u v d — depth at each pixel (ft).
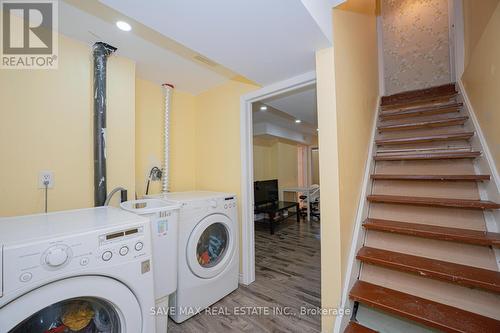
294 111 11.06
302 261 9.18
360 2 6.97
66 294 2.73
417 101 8.24
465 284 3.74
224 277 6.35
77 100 5.24
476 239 4.06
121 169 5.87
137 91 7.22
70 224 3.31
